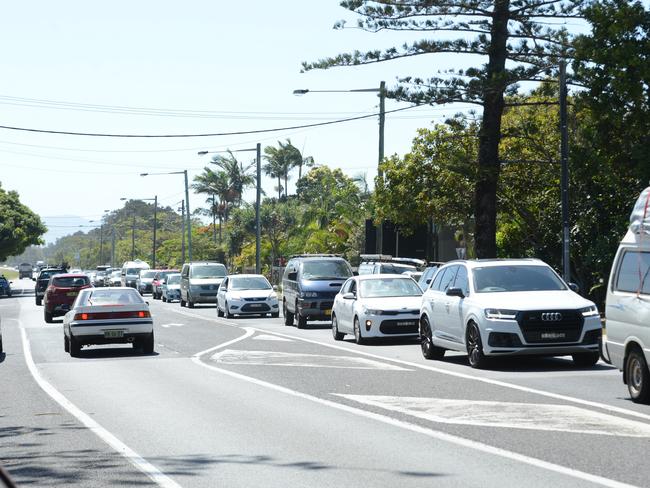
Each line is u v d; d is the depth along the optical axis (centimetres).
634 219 3247
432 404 3166
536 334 4103
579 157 7250
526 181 8738
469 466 2153
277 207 19188
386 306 5850
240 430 2719
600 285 7962
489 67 7531
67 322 5594
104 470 2198
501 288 4397
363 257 9875
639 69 6819
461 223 10919
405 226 9925
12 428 2856
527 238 9144
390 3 7444
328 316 7606
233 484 2019
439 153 8950
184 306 12656
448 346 4603
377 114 9419
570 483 1955
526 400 3219
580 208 8344
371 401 3272
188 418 2964
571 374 4000
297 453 2353
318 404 3228
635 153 6919
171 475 2123
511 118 8950
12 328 8412
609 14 6981
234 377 4134
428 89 7606
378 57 7675
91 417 3033
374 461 2236
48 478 2125
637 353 3120
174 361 4991
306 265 7806
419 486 1958
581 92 7119
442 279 4809
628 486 1917
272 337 6656
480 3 7419
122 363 4938
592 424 2708
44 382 4088
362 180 16975
